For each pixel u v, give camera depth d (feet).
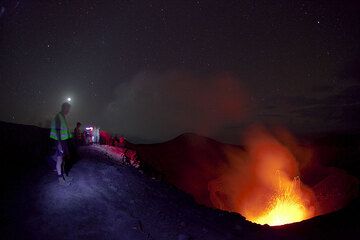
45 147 33.81
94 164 30.48
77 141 46.11
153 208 23.71
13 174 23.41
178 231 20.56
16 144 32.76
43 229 16.94
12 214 17.61
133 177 31.45
